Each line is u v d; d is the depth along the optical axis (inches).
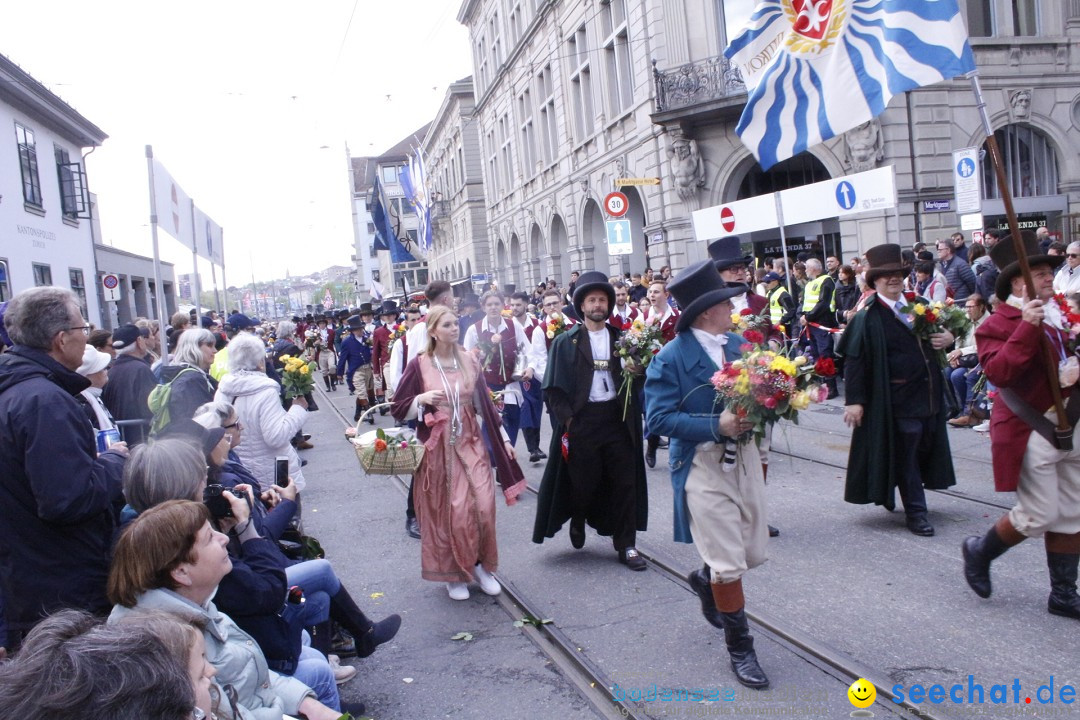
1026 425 153.3
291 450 215.2
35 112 852.0
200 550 107.5
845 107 243.1
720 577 141.3
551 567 215.6
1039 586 172.9
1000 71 700.0
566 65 1035.3
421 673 160.2
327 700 135.5
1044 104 712.4
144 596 105.4
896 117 665.0
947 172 681.0
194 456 124.8
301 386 234.2
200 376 207.2
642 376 205.6
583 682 150.9
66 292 127.9
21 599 119.2
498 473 209.9
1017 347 149.1
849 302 420.8
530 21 1162.6
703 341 147.5
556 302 385.7
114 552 106.7
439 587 208.4
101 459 124.4
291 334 450.6
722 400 142.3
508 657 164.1
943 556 194.7
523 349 331.6
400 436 192.5
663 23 751.7
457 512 194.2
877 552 201.2
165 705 62.5
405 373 202.4
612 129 909.2
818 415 383.6
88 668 60.9
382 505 297.3
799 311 499.8
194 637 79.3
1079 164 727.7
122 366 237.9
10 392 118.3
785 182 777.6
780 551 207.5
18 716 58.3
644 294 554.3
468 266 1920.5
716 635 163.5
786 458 306.2
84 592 121.6
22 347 123.5
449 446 198.1
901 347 212.2
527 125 1274.6
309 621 148.7
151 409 188.9
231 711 93.9
